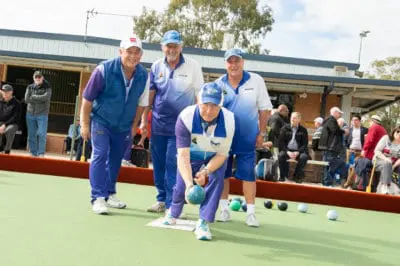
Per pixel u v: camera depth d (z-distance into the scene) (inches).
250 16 1141.7
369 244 144.6
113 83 153.7
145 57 547.8
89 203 170.1
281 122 337.1
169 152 160.7
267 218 179.6
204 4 1125.1
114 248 109.5
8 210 144.3
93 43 555.8
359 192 240.4
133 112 160.7
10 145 345.4
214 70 467.2
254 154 159.9
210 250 116.5
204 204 129.5
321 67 552.7
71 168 254.8
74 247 107.3
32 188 197.8
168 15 1140.5
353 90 483.8
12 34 553.0
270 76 468.8
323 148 348.8
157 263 99.8
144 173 251.1
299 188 243.9
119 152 165.2
